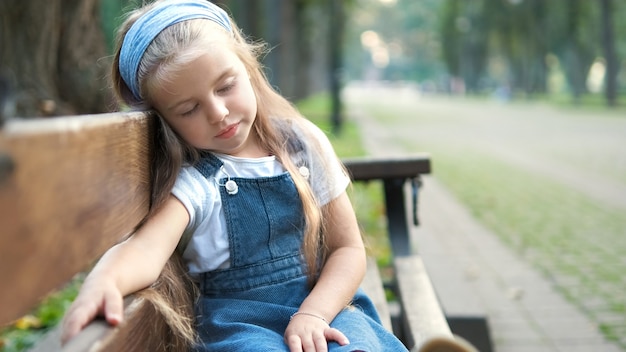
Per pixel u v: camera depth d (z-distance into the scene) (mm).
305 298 1658
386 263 5160
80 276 4336
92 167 967
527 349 3773
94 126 976
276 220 1647
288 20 22578
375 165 3135
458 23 62125
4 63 4719
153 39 1490
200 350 1535
